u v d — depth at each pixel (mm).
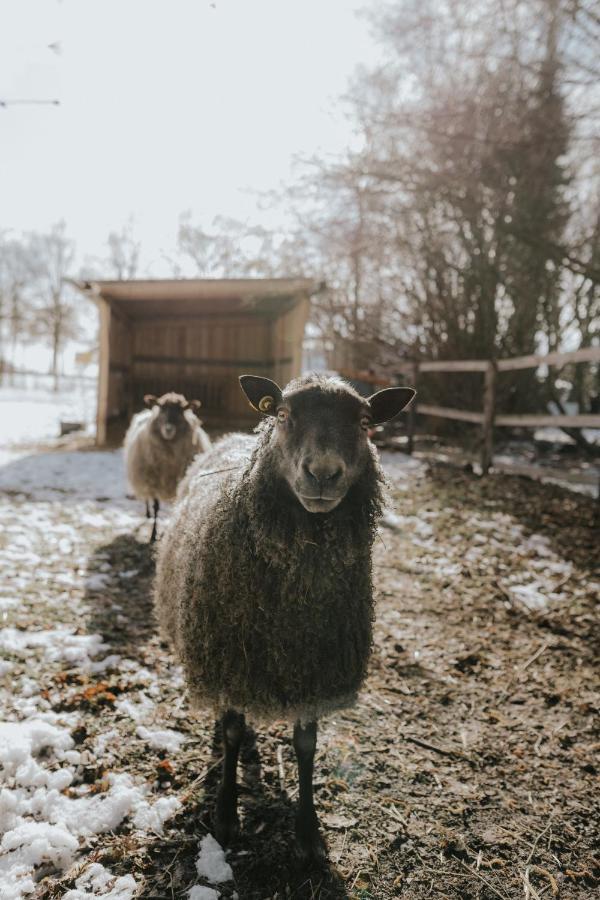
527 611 4438
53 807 2408
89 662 3449
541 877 2256
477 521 6508
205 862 2217
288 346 12453
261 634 2189
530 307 12688
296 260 12188
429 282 13492
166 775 2637
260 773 2705
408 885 2191
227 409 14406
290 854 2291
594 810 2584
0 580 4449
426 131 8016
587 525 6168
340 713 3168
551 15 6848
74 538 5648
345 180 8914
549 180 10008
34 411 20516
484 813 2547
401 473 8977
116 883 2105
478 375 12922
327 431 2016
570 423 7121
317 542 2139
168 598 2801
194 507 2746
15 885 2068
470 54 7594
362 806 2539
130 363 14250
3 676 3227
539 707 3316
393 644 3926
